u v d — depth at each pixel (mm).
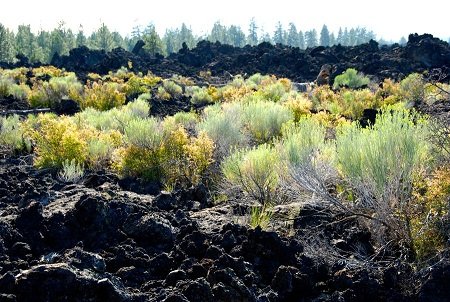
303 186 4566
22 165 8914
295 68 42844
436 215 3637
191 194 5805
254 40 122000
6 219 4559
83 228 4070
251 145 8844
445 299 3191
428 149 4422
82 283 2861
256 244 3709
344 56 43688
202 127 9711
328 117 11273
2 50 65688
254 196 5395
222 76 42719
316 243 3916
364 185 4070
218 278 3119
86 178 7125
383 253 3736
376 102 16359
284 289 3338
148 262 3568
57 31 80250
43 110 19828
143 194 6277
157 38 70062
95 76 34219
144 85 28297
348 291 3305
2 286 2826
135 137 7410
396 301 3260
